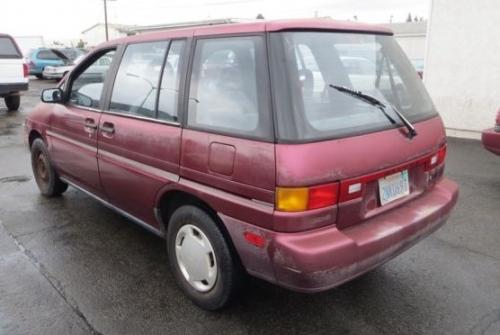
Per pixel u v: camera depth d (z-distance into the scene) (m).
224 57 2.62
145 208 3.29
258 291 3.12
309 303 2.99
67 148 4.21
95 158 3.73
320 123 2.37
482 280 3.27
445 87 8.47
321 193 2.28
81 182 4.20
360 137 2.48
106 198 3.85
